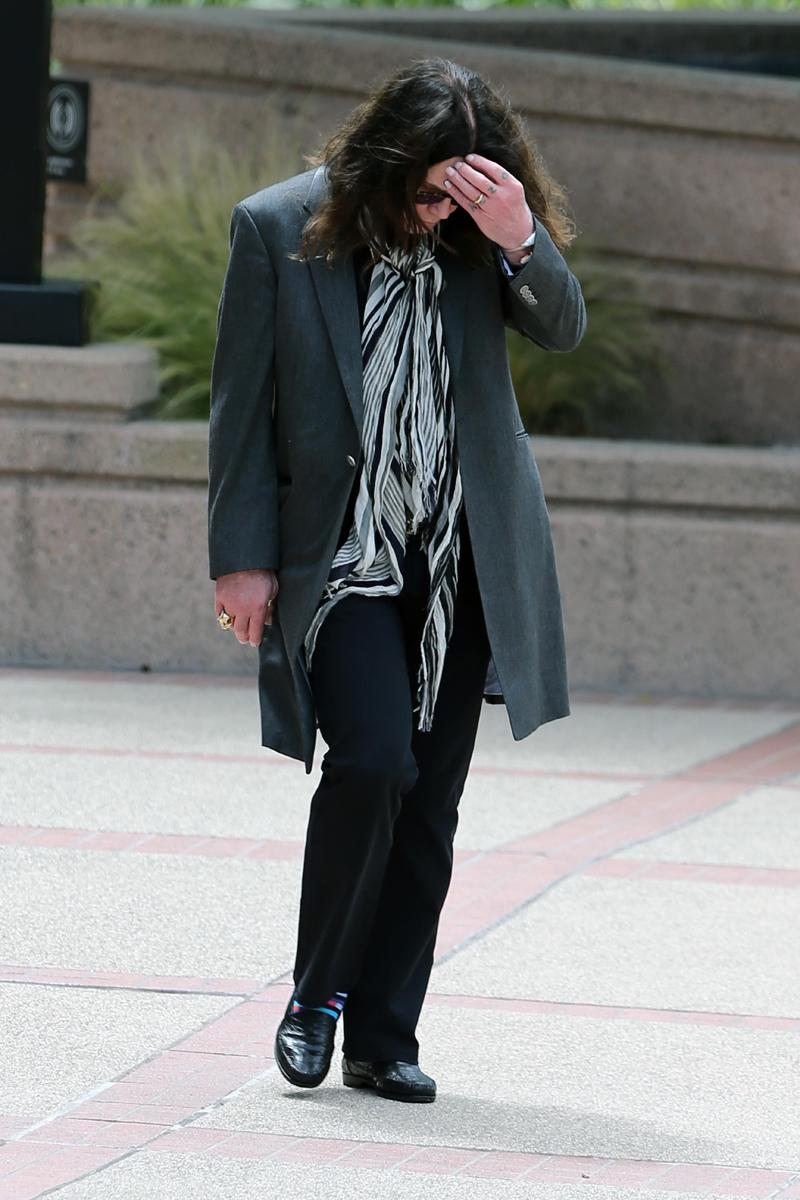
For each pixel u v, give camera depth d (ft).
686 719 89.86
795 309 106.22
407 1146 43.16
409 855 45.85
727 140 106.01
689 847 69.26
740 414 108.06
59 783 74.49
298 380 43.34
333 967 44.86
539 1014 52.60
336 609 43.98
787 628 94.07
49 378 94.73
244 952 56.18
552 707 46.47
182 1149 42.55
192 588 95.76
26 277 97.91
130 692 91.56
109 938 57.00
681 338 108.47
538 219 44.14
